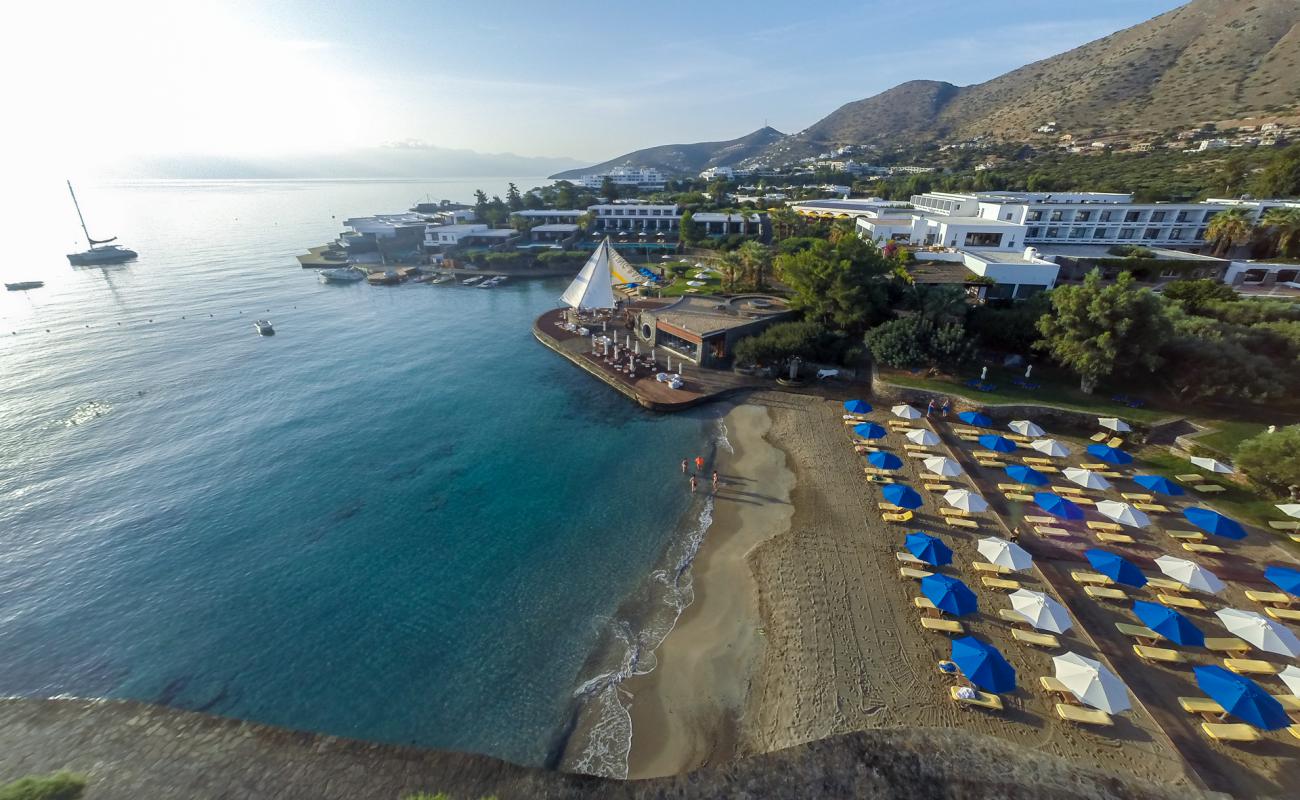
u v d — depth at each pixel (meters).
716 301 67.50
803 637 23.98
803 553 29.22
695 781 18.61
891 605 25.52
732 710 21.19
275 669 23.97
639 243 120.31
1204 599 25.05
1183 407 41.16
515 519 34.00
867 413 45.03
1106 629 23.55
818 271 54.19
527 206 163.38
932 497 33.38
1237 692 18.28
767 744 19.73
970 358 46.53
